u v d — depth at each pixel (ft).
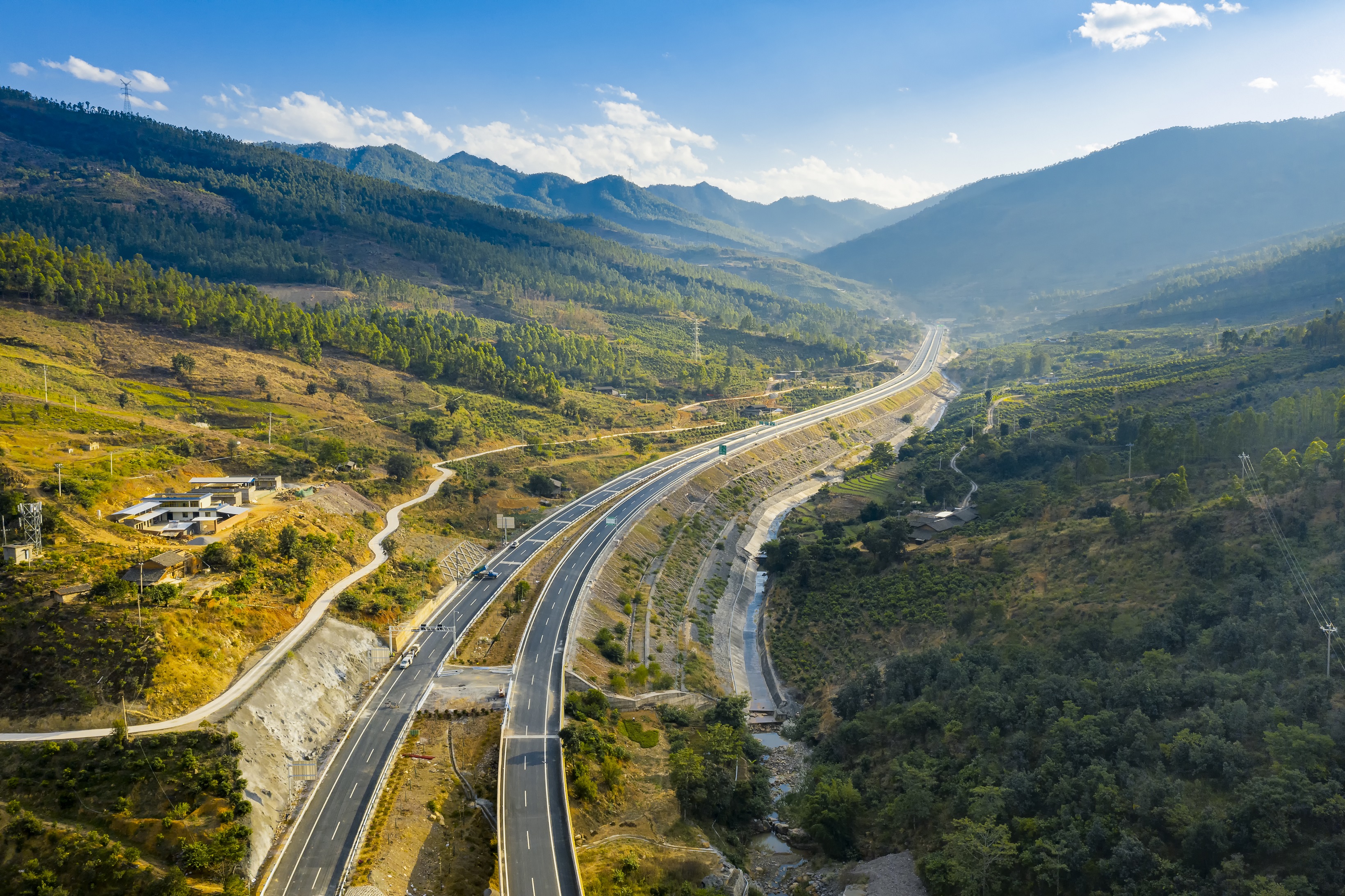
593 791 353.72
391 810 327.88
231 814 291.99
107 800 284.61
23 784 283.59
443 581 552.82
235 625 397.39
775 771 429.79
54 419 610.24
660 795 379.55
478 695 421.59
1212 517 460.14
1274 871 263.70
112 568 395.55
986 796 331.77
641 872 317.83
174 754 306.55
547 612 524.11
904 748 398.42
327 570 494.59
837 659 527.81
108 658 338.54
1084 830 300.81
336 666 416.46
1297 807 270.05
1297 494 452.35
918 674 442.91
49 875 250.57
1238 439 617.62
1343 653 326.03
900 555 600.80
